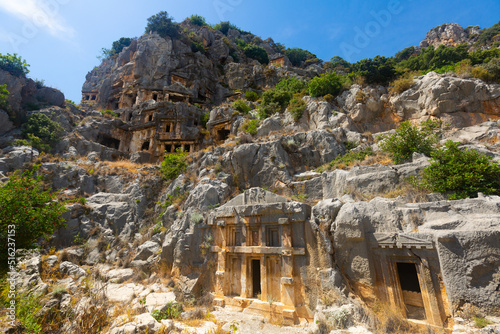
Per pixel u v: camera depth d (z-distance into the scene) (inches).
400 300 396.2
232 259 567.2
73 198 948.0
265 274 501.0
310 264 463.5
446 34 3366.1
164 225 802.2
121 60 2554.1
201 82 2321.6
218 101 2406.5
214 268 573.0
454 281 346.3
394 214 442.3
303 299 448.1
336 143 936.3
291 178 843.4
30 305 338.0
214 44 2935.5
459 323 324.5
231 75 2652.6
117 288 599.5
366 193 601.9
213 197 732.7
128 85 2274.9
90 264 748.6
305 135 985.5
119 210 919.0
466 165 478.0
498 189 442.6
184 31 2706.7
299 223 495.5
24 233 432.8
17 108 1402.6
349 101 1138.0
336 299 411.2
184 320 438.3
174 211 806.5
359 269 431.5
